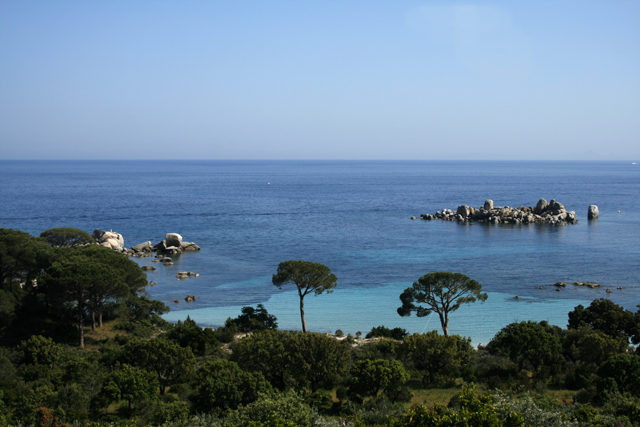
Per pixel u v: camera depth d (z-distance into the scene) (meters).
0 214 172.62
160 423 30.56
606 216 181.25
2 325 54.50
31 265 63.84
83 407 33.28
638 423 27.62
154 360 40.25
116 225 153.12
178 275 91.75
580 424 25.92
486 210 175.25
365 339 56.22
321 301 74.69
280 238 133.50
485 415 22.72
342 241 128.88
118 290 55.50
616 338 48.12
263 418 27.42
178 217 173.12
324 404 35.25
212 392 32.88
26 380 39.38
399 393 37.12
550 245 122.62
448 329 60.97
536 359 45.31
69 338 53.50
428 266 98.94
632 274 91.56
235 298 77.25
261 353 38.97
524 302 73.00
